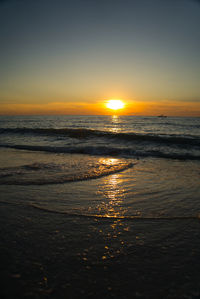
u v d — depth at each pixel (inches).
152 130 814.5
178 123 1378.0
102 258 68.2
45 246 74.2
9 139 446.6
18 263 64.6
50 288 55.0
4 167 199.5
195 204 114.7
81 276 59.8
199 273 61.4
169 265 65.1
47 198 122.3
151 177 173.0
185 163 233.3
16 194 127.8
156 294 53.9
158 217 99.4
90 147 326.3
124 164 224.1
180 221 95.0
